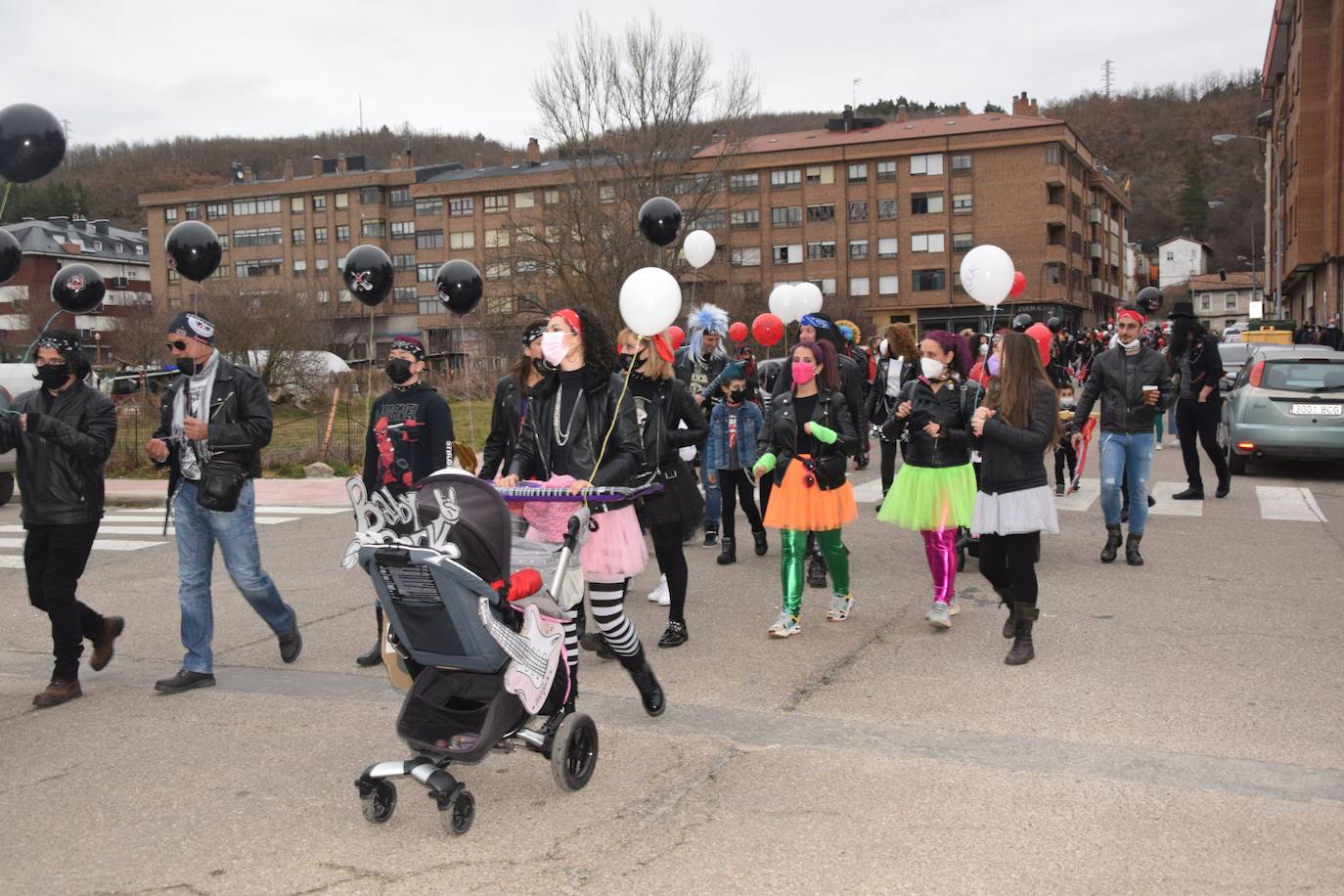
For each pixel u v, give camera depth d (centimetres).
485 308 4219
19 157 581
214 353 583
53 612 565
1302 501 1140
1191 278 11281
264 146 12775
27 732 522
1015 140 6344
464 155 12262
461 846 384
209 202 8825
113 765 473
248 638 702
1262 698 520
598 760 462
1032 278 6394
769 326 1195
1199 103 13800
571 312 488
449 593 384
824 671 586
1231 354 2048
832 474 652
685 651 633
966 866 356
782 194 6875
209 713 544
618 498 443
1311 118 3856
